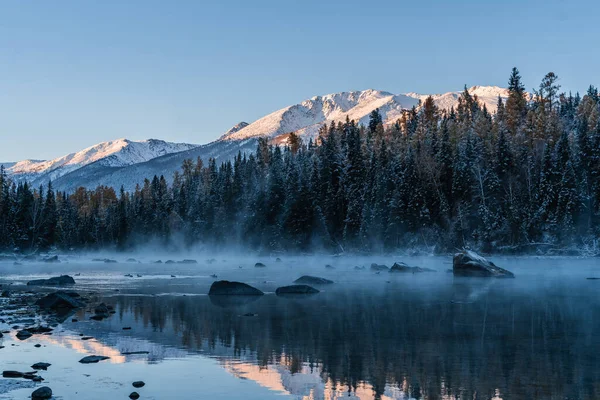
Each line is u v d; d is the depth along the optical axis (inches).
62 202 6840.6
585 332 687.7
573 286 1430.9
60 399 404.5
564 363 514.6
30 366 511.8
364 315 856.3
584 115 4461.1
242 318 827.4
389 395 415.8
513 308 938.1
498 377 465.1
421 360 530.9
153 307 981.8
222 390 430.3
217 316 851.4
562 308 938.1
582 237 3373.5
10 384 446.0
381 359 537.3
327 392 423.5
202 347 601.6
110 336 671.8
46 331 709.9
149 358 547.8
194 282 1670.8
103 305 939.3
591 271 2204.7
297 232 4242.1
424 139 4736.7
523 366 503.5
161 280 1770.4
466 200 3818.9
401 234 3784.5
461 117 5669.3
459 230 3678.6
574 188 3435.0
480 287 1406.3
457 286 1439.5
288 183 4515.3
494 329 711.7
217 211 4963.1
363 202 4047.7
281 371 491.5
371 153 4576.8
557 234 3380.9
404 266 2142.0
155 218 5482.3
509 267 2529.5
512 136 4338.1
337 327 735.7
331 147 4680.1
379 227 3816.4
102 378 468.1
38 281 1565.0
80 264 3385.8
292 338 654.5
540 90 5492.1
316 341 634.2
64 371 493.7
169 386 442.0
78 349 592.4
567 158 3646.7
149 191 6323.8
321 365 512.7
